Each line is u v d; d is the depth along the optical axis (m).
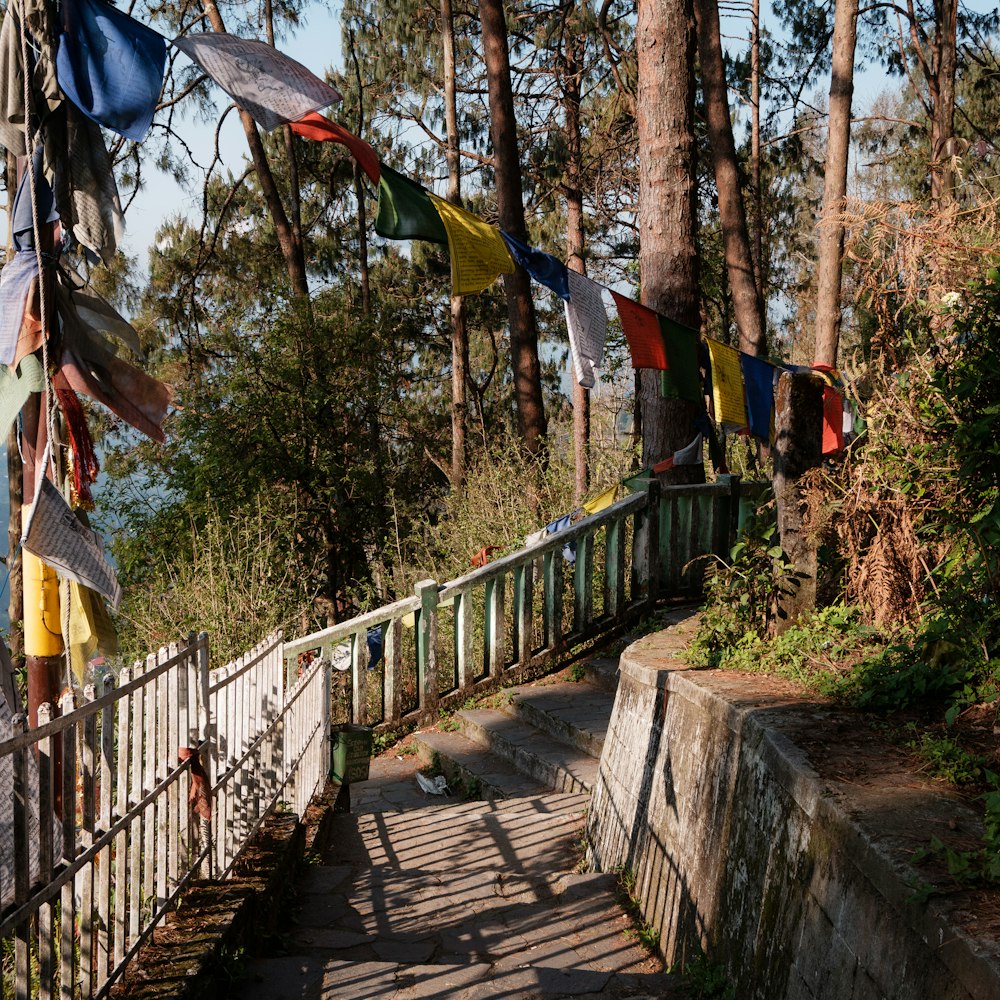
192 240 27.12
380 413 20.30
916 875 2.80
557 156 23.89
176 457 18.08
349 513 18.91
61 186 4.16
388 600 18.70
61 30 3.91
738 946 4.16
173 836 4.38
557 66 23.66
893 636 5.31
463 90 25.62
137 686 3.87
